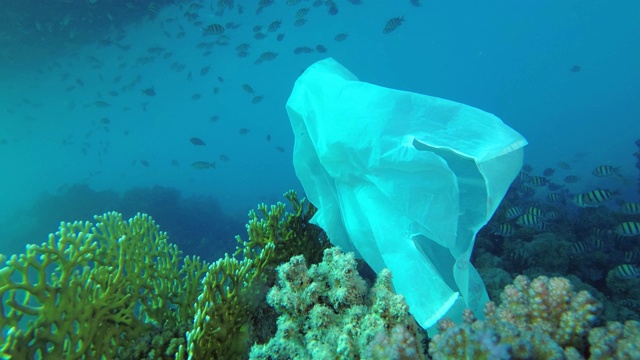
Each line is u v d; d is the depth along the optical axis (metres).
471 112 2.22
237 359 2.71
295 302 2.25
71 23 21.67
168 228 15.40
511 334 1.59
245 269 2.80
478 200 2.35
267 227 3.41
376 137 2.29
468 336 1.56
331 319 2.16
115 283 2.74
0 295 2.09
